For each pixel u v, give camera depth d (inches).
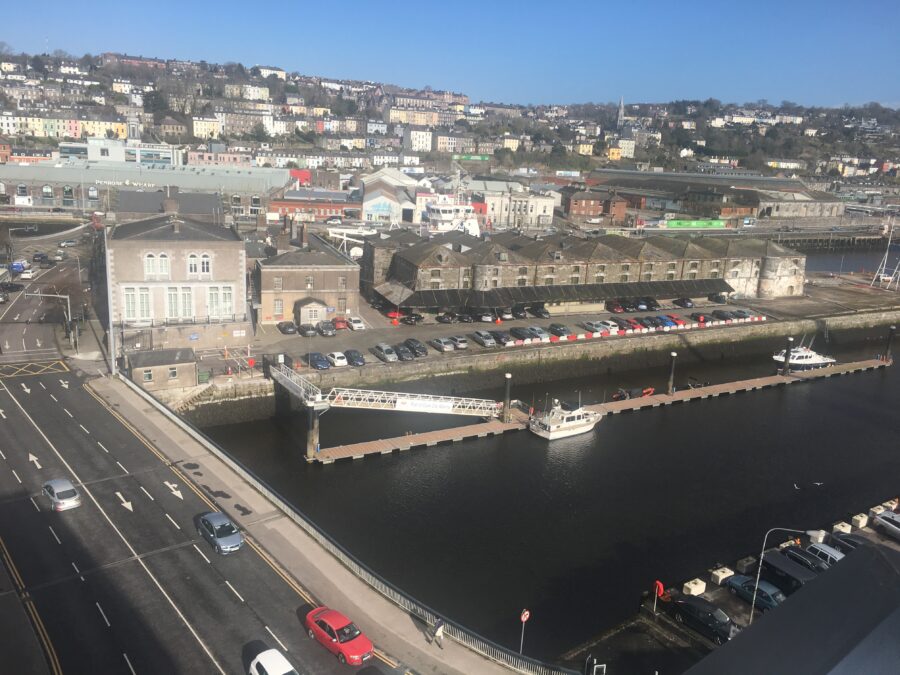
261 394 3782.0
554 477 3312.0
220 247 4106.8
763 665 758.5
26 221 7815.0
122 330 3954.2
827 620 801.6
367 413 3949.3
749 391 4603.8
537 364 4566.9
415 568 2581.2
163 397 3572.8
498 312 5265.8
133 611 1879.9
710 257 6136.8
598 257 5684.1
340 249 6127.0
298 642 1804.9
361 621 1907.0
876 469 3543.3
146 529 2268.7
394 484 3186.5
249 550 2190.0
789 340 4862.2
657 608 2335.1
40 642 1744.6
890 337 5329.7
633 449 3656.5
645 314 5625.0
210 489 2549.2
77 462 2689.5
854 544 2608.3
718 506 3117.6
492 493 3142.2
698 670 775.1
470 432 3678.6
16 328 4303.6
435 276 5123.0
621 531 2886.3
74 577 2005.4
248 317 4293.8
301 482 3169.3
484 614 2342.5
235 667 1702.8
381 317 5083.7
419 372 4160.9
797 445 3794.3
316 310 4675.2
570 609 2385.6
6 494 2427.4
